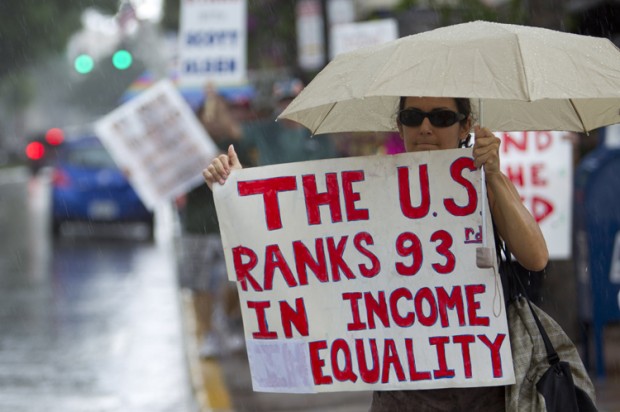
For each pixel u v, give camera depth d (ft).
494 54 23.35
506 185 24.61
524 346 25.40
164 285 102.12
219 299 71.00
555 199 55.36
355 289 26.14
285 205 26.45
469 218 25.64
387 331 26.00
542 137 55.47
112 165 146.61
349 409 54.34
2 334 77.61
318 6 96.84
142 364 67.26
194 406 56.18
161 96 71.00
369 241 26.08
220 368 65.98
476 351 25.49
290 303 26.45
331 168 26.23
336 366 26.23
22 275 110.63
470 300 25.58
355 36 81.66
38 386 61.11
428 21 82.48
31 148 228.84
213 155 70.59
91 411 55.01
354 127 29.48
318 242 26.30
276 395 58.29
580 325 58.49
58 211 146.72
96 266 118.11
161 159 71.10
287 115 26.04
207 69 79.97
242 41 79.61
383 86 23.25
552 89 22.85
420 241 25.84
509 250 25.70
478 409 25.68
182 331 77.92
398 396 26.18
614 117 28.32
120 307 89.40
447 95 22.90
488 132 24.52
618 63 24.22
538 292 47.09
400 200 25.93
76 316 85.05
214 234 73.26
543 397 24.75
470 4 68.54
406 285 25.89
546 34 24.32
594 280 55.98
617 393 52.47
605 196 56.13
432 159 25.75
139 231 158.71
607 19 68.54
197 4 79.92
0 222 185.88
